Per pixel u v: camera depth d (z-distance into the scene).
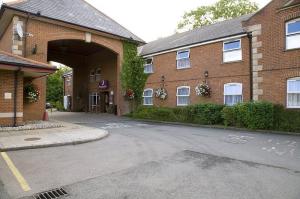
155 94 22.45
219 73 17.53
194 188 4.90
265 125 12.73
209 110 15.37
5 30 18.06
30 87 15.11
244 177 5.52
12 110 12.18
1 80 11.88
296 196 4.54
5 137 9.65
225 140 10.10
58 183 5.18
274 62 14.09
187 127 14.69
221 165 6.45
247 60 15.82
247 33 15.62
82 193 4.68
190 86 19.52
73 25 18.38
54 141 8.91
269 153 7.79
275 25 14.09
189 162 6.73
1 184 5.13
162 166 6.35
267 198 4.46
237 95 16.41
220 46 17.58
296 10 13.20
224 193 4.67
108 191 4.77
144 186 5.00
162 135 11.40
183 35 24.30
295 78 13.24
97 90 29.16
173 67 20.98
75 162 6.69
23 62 11.89
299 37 13.21
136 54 23.33
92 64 30.28
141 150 8.18
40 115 16.05
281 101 13.72
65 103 35.66
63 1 20.52
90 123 16.34
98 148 8.45
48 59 29.06
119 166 6.34
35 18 16.41
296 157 7.29
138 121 18.28
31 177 5.53
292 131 12.05
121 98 22.77
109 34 20.80
